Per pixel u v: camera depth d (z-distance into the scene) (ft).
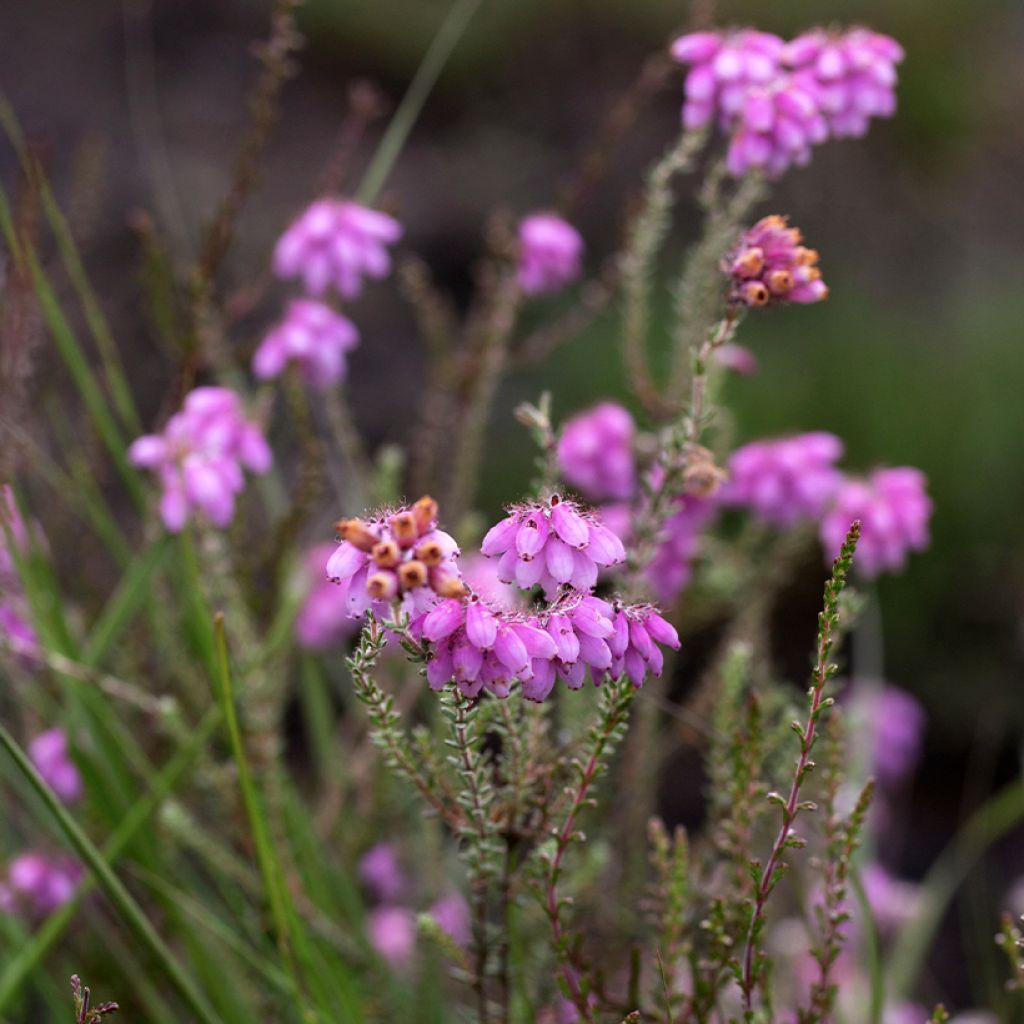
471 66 8.33
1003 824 2.67
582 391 5.96
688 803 4.18
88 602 2.45
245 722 2.22
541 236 2.67
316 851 2.24
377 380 5.68
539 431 1.96
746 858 1.95
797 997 2.32
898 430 5.89
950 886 2.60
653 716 2.27
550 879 1.83
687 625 2.38
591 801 1.81
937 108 8.81
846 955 2.38
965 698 5.15
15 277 2.25
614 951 2.20
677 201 7.20
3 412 2.25
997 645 5.23
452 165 7.38
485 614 1.69
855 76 2.17
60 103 6.81
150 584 2.27
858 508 2.32
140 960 2.28
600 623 1.72
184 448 2.16
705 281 2.25
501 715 1.83
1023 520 5.48
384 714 1.82
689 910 2.05
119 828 2.15
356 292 2.46
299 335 2.33
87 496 2.31
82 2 7.86
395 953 2.50
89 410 2.35
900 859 4.69
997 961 3.64
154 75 7.36
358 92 2.47
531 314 6.32
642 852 2.25
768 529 2.65
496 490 5.38
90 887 2.10
